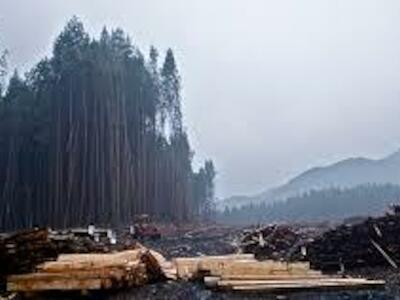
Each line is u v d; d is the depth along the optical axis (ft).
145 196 205.36
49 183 178.09
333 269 63.62
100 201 177.68
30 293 46.83
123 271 47.83
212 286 49.80
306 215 400.06
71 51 202.49
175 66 252.21
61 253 55.83
